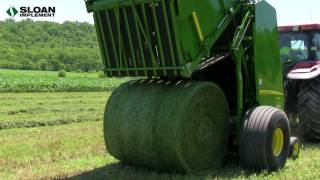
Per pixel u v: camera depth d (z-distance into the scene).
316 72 8.11
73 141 9.32
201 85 5.87
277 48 6.89
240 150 6.18
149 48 5.81
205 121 5.98
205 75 6.85
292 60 8.96
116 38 6.16
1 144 8.99
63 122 13.96
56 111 16.98
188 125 5.77
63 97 26.41
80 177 5.89
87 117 14.94
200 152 5.96
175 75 5.77
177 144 5.65
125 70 6.18
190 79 6.20
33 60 99.25
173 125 5.66
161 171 6.18
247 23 6.34
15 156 7.75
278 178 5.78
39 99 23.77
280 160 6.29
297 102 8.37
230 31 6.50
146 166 6.26
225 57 6.40
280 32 9.15
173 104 5.76
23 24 119.25
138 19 5.82
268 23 6.67
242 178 5.71
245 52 6.46
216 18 6.09
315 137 8.46
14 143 9.12
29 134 10.52
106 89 41.06
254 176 5.86
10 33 114.25
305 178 5.77
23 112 16.45
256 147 6.02
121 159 6.50
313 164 6.62
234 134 6.44
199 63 5.95
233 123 6.48
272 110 6.20
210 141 6.08
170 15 5.52
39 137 9.96
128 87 6.48
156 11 5.64
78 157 7.61
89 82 41.66
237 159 6.82
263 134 6.00
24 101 21.73
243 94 6.56
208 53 5.96
